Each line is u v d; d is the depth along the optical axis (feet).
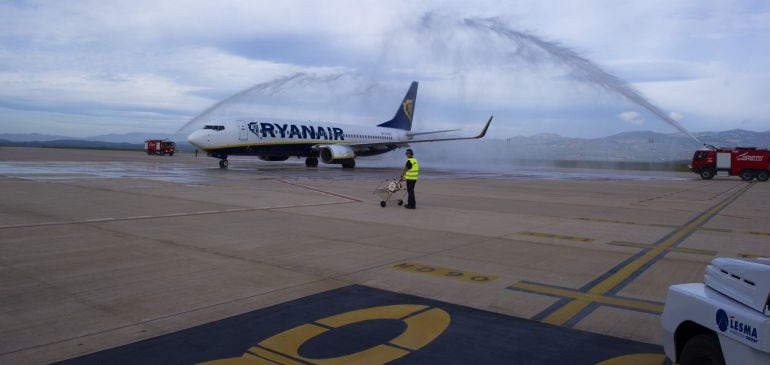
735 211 61.21
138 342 17.24
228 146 124.47
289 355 16.43
